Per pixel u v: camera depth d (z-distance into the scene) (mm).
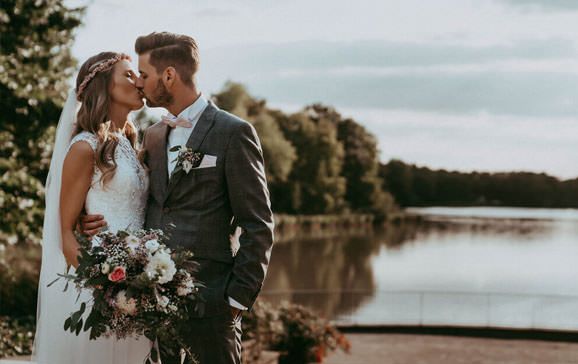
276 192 56188
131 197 3404
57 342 3516
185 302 3031
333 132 60281
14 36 10398
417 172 79875
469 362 15852
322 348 11664
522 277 41344
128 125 3623
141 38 3311
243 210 3176
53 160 3512
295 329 11289
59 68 11102
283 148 51688
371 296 30906
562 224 70875
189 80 3283
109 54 3484
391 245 54125
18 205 9766
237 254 3184
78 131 3467
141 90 3379
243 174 3180
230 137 3209
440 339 19625
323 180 58406
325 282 37406
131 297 2914
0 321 10266
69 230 3410
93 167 3393
